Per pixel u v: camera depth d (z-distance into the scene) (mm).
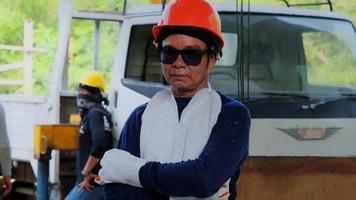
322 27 6957
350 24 7168
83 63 11641
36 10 22500
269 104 5871
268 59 6527
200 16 2953
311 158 5090
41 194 7387
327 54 6828
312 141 5844
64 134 7430
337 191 5098
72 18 8023
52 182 8125
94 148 6719
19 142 8844
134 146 2984
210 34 2969
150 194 2893
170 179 2785
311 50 6812
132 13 7000
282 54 6645
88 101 6918
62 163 8250
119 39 7066
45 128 7355
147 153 2924
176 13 2957
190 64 2945
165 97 3023
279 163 5059
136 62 6773
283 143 5785
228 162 2836
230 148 2850
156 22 6641
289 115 5836
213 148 2830
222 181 2824
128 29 6922
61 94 8250
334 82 6664
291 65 6629
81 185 6770
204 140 2881
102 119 6801
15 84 16281
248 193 5016
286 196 5059
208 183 2783
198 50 2955
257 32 6641
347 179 5094
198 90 2994
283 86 6438
